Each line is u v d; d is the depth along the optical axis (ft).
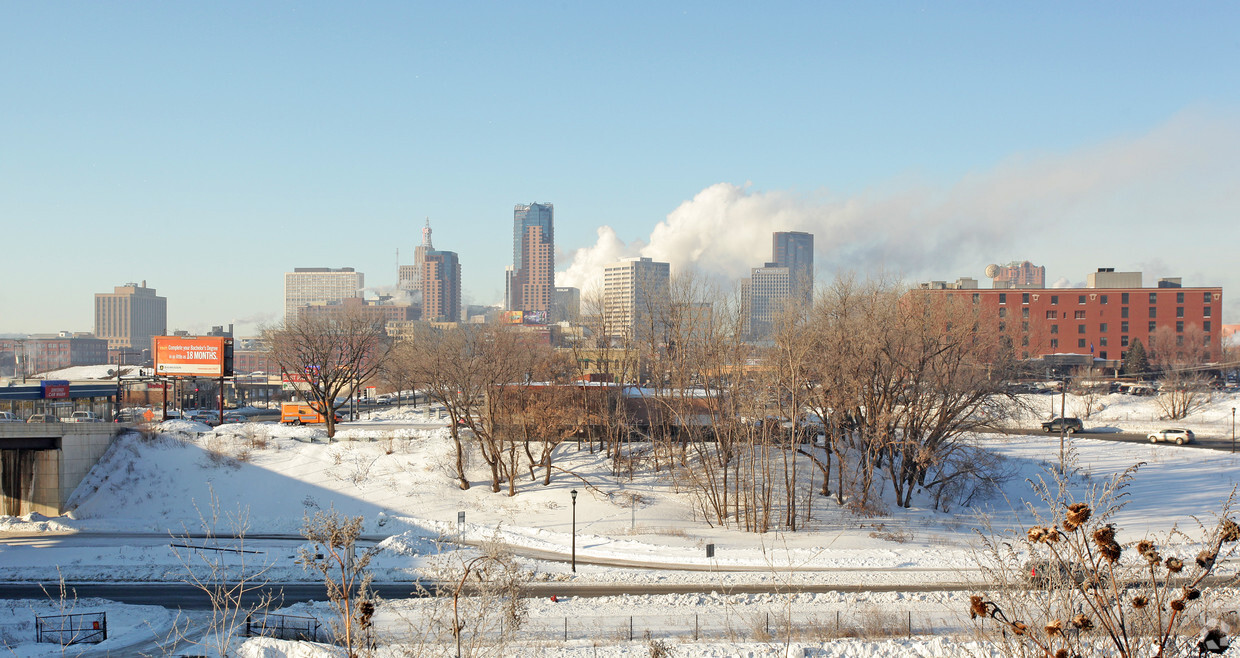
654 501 189.26
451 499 192.24
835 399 177.88
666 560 145.28
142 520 188.75
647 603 114.32
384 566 138.51
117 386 297.33
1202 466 228.22
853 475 207.62
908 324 184.96
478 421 222.89
